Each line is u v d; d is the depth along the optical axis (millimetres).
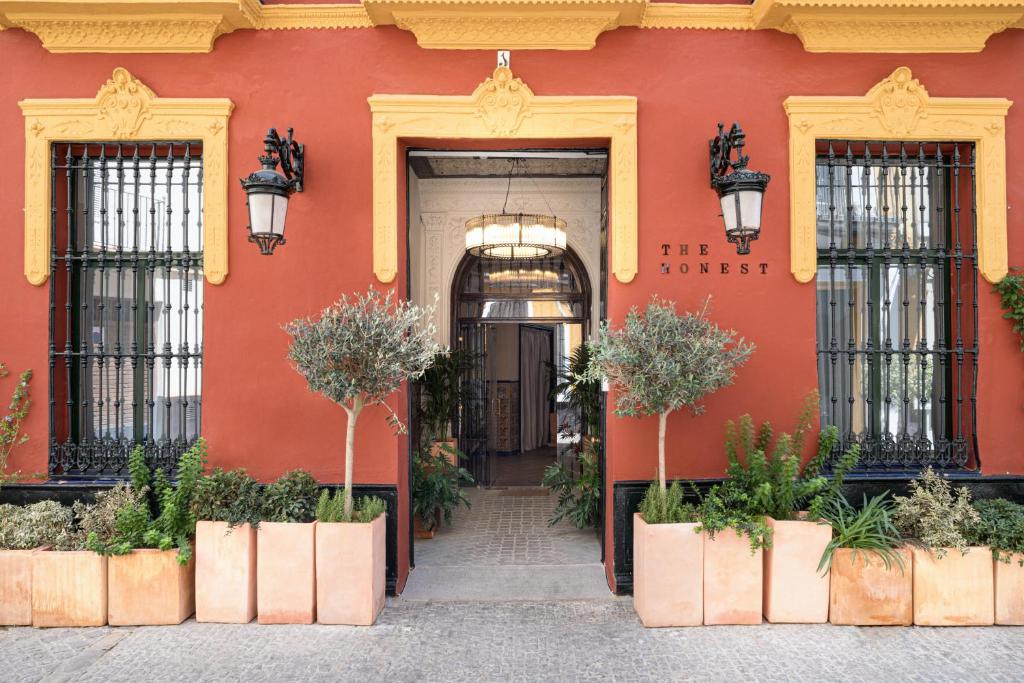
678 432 4293
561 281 8250
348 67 4336
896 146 4480
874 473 4363
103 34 4246
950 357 4547
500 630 3768
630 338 3777
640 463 4289
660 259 4324
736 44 4355
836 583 3809
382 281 4273
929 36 4281
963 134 4328
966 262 4492
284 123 4320
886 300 4602
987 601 3781
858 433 4570
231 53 4324
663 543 3773
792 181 4305
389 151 4289
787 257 4332
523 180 7539
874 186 4656
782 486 3889
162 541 3768
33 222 4289
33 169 4285
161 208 4539
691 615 3789
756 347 4309
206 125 4270
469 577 4551
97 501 4117
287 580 3807
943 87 4352
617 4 4090
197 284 4523
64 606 3771
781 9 4109
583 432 6215
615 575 4273
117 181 4516
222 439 4270
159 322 4551
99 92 4262
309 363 3639
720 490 4055
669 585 3781
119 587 3787
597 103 4289
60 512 4043
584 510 5629
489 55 4348
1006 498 4316
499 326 10789
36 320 4324
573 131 4312
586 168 7086
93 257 4410
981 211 4355
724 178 3832
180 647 3539
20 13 4137
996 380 4367
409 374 3814
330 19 4320
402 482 4457
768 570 3848
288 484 4000
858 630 3742
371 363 3666
